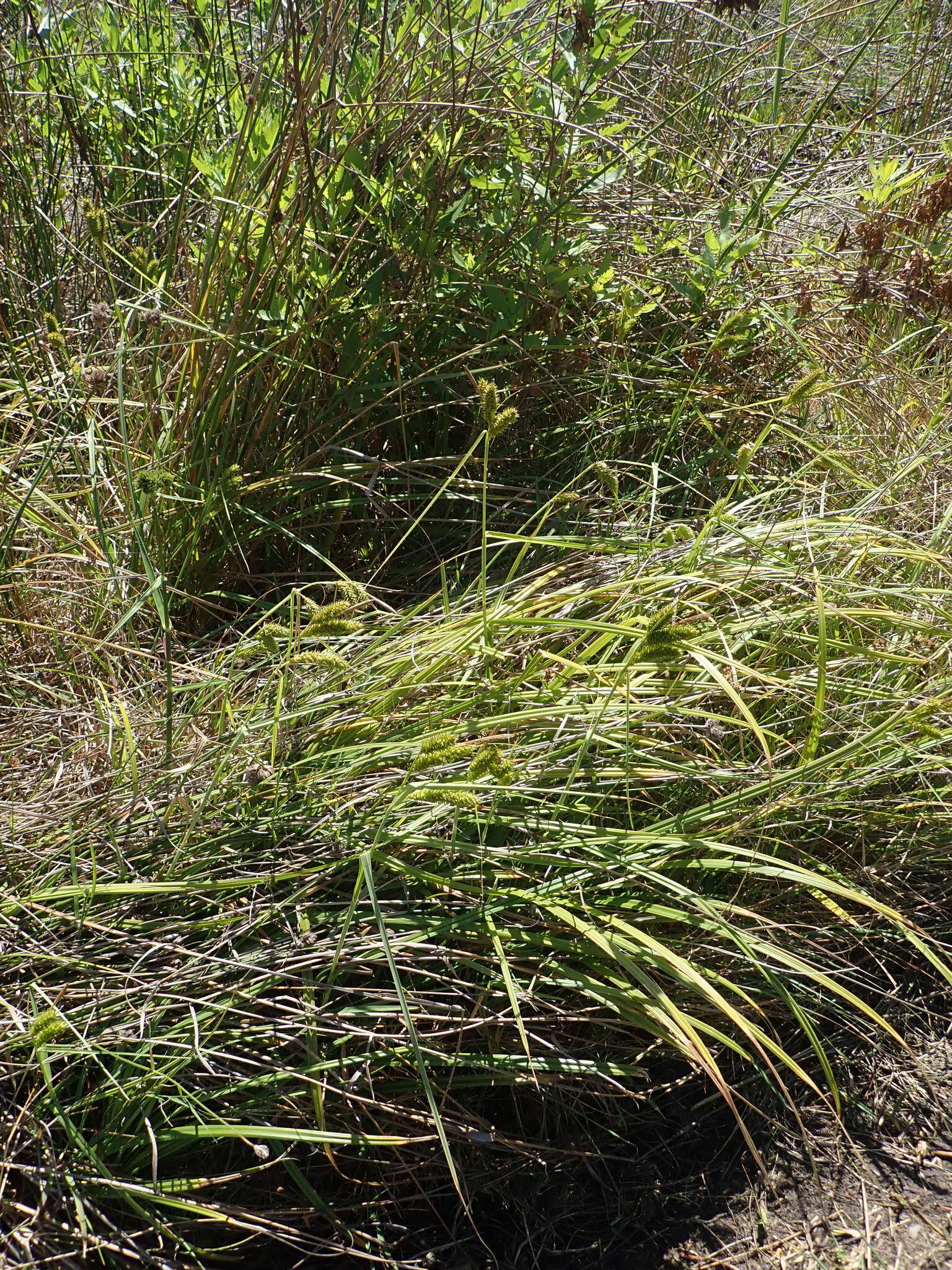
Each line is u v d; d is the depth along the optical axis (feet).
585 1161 6.47
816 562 8.37
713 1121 6.76
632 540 9.16
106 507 9.33
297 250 9.01
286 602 9.10
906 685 8.43
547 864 6.68
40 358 10.24
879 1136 6.70
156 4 12.61
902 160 13.92
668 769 7.31
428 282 9.79
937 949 7.68
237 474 8.88
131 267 9.79
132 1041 5.75
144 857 6.68
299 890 6.56
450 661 7.40
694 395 10.89
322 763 7.08
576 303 10.66
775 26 14.98
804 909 7.48
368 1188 6.18
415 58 9.42
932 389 11.78
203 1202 5.82
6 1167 5.47
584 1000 6.73
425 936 6.31
